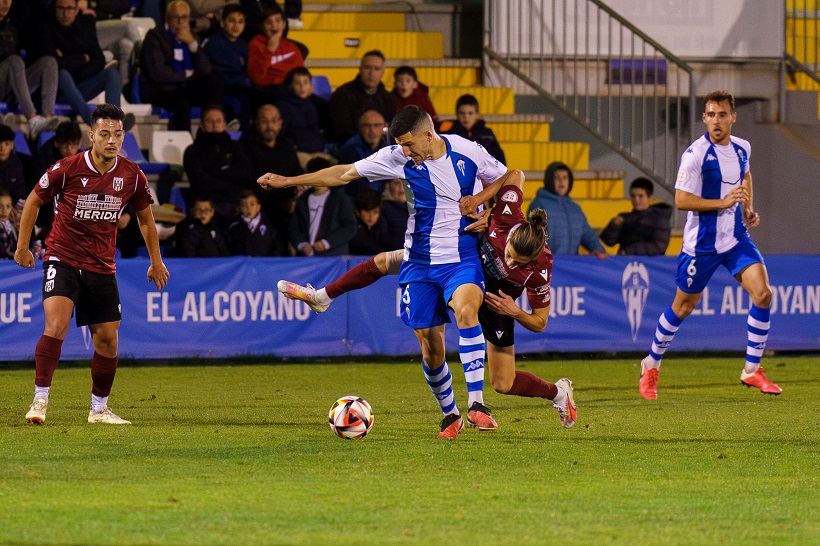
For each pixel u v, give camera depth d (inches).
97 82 1649.9
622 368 1302.9
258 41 1717.5
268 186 767.1
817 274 1445.6
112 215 818.2
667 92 1870.1
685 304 1036.5
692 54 1999.3
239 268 1332.4
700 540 471.8
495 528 487.5
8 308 1264.8
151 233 848.9
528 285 743.7
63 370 1246.9
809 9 2114.9
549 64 1969.7
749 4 2015.3
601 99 1991.9
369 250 1465.3
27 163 1483.8
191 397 1015.6
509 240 727.1
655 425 842.2
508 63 1940.2
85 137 1603.1
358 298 1368.1
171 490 565.3
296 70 1636.3
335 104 1667.1
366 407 751.7
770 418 888.9
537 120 1882.4
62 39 1614.2
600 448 722.2
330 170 764.0
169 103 1699.1
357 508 525.0
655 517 515.5
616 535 478.3
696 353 1437.0
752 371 1066.7
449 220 741.9
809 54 2119.8
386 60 1932.8
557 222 1523.1
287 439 751.1
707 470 643.5
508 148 1838.1
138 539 460.1
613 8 1966.0
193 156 1471.5
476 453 695.1
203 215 1408.7
